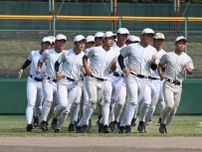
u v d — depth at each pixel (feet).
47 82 92.07
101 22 134.00
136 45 89.45
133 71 89.20
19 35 129.49
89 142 77.46
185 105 131.44
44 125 91.66
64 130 94.43
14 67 129.18
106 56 88.94
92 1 189.88
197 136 85.15
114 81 94.07
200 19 130.11
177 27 132.98
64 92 89.40
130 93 88.94
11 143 76.33
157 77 91.71
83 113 92.79
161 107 100.37
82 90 93.45
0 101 128.16
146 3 179.32
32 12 168.04
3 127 101.50
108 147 73.20
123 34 94.79
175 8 163.84
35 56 95.61
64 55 89.97
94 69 88.94
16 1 174.60
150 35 89.15
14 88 128.47
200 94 131.95
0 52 128.88
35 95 94.68
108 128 90.33
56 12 169.07
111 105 94.17
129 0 193.88
